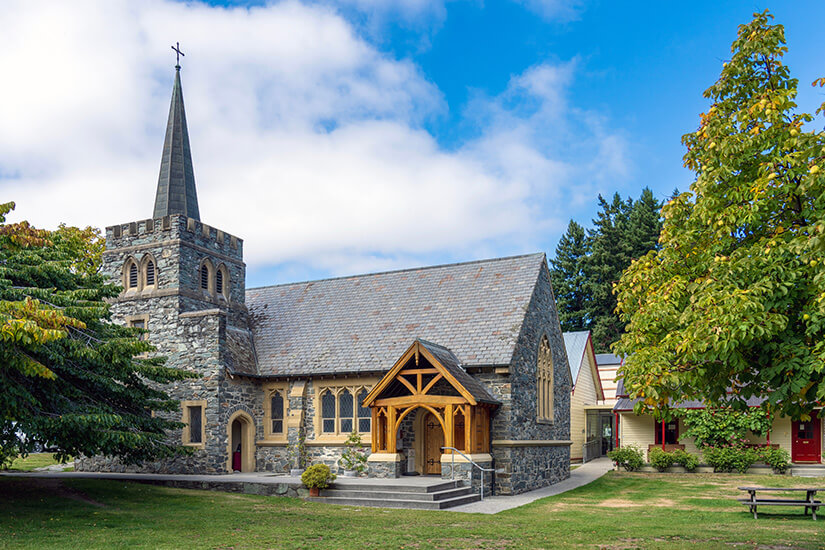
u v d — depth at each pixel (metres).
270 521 16.61
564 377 31.83
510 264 28.97
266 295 33.06
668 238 13.04
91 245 35.38
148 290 28.19
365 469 24.88
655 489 25.59
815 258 9.95
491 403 23.55
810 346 10.27
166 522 16.22
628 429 34.75
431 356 22.70
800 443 31.23
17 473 26.92
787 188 10.74
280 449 27.11
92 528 15.21
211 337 26.56
